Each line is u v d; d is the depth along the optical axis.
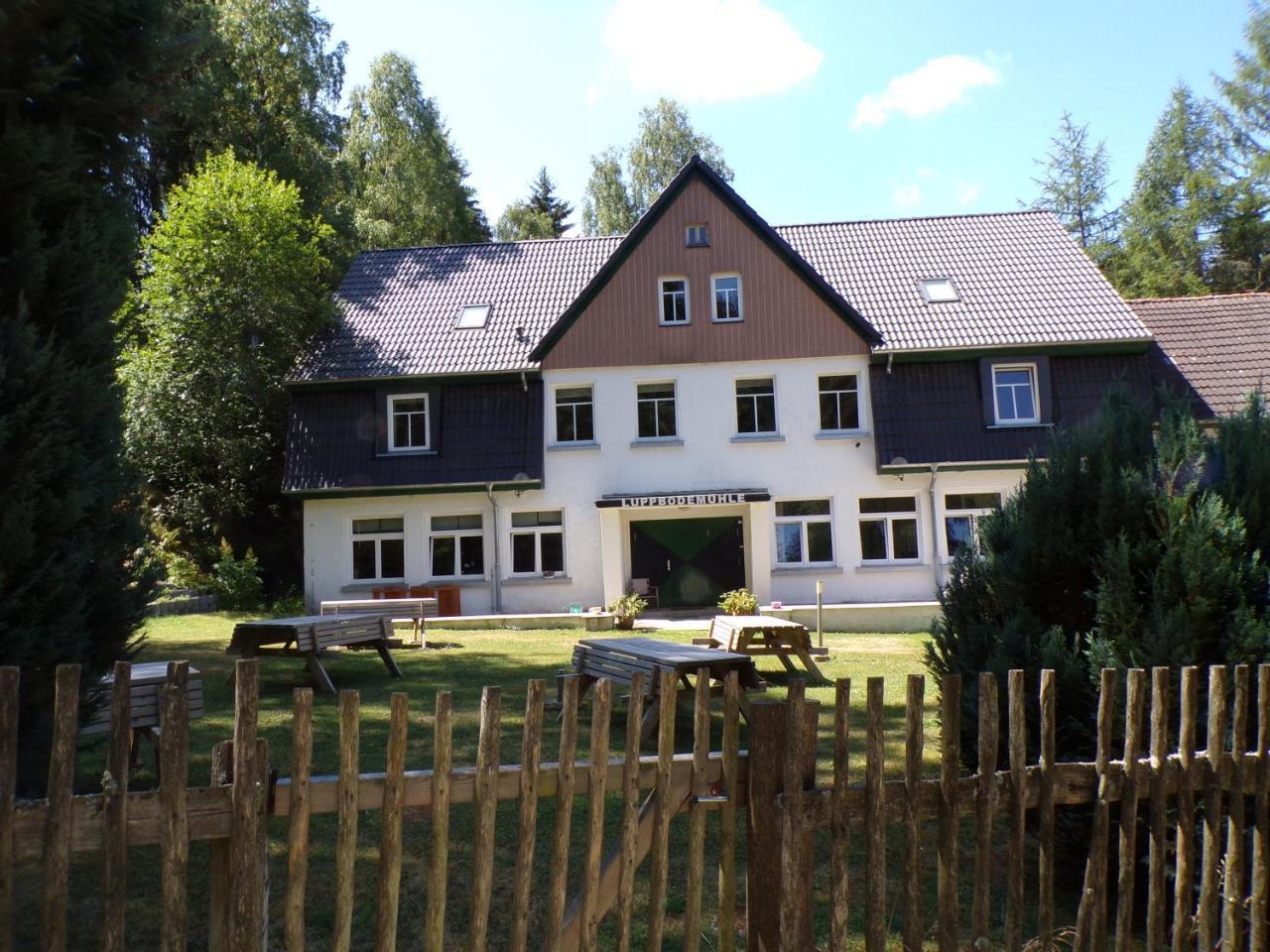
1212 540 5.54
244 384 27.88
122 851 3.30
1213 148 41.94
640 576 26.98
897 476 25.72
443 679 13.18
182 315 27.88
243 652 12.30
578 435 26.70
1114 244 50.97
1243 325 27.11
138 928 5.50
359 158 45.28
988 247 28.95
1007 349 25.64
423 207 43.94
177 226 28.11
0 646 5.54
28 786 5.84
